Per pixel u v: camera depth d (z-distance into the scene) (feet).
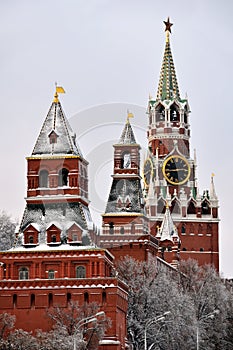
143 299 591.78
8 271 536.83
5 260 537.24
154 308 590.96
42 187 546.67
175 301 604.49
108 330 520.42
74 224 539.70
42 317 523.70
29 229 540.93
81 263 533.96
